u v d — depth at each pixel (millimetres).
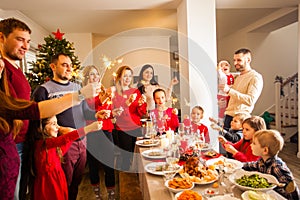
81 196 2678
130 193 2385
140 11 3889
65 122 1934
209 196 1118
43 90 1867
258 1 3416
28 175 1706
